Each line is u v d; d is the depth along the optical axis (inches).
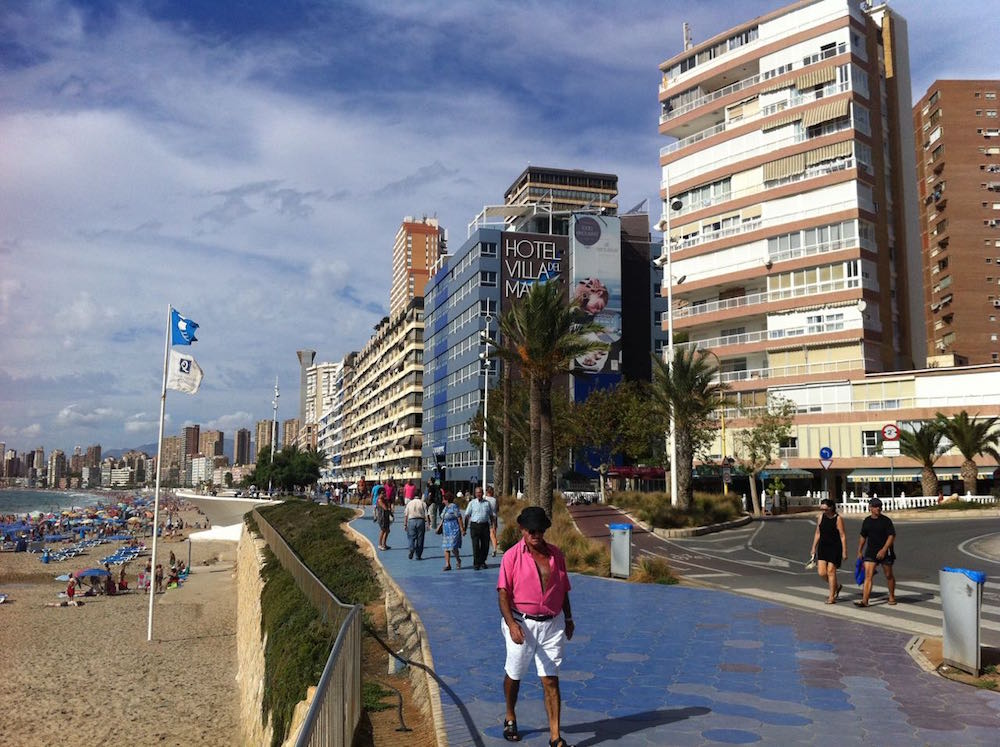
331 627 420.5
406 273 7396.7
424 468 3860.7
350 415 6358.3
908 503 1649.9
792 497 1893.5
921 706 270.7
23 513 7140.8
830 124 2142.0
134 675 1051.9
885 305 2095.2
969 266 2957.7
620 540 659.4
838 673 318.7
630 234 3307.1
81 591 2050.9
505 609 232.5
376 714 307.9
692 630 415.2
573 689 296.4
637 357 3176.7
